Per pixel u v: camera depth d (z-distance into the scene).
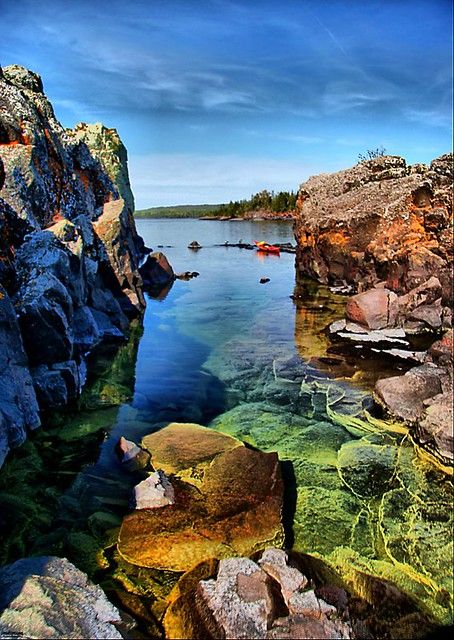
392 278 19.77
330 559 6.32
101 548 6.35
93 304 17.00
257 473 7.73
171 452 8.47
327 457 8.90
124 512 7.09
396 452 9.03
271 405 11.13
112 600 5.44
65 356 11.14
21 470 8.10
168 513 6.79
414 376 10.91
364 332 16.36
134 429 9.80
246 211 127.12
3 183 12.52
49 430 9.57
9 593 4.92
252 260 39.88
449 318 16.02
